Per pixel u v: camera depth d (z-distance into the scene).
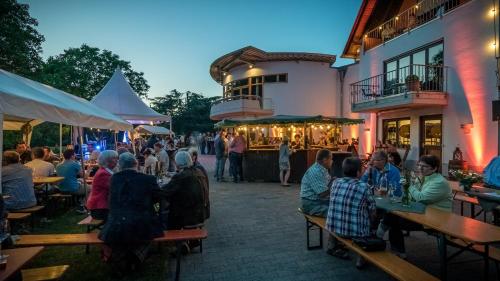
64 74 29.42
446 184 4.32
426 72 13.27
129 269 4.12
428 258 4.54
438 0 13.42
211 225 6.36
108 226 3.81
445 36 12.42
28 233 5.80
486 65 10.81
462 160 11.23
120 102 11.54
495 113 10.24
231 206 8.10
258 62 25.17
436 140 13.03
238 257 4.68
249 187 11.30
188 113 49.72
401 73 14.82
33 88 5.64
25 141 10.28
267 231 5.95
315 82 24.39
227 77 28.41
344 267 4.29
